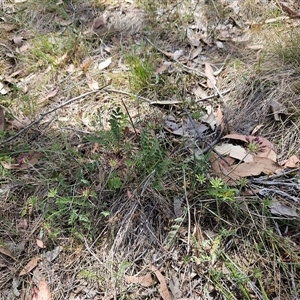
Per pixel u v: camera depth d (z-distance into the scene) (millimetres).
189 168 728
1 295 656
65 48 1024
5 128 874
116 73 970
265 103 856
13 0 1183
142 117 872
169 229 694
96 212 713
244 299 620
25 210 726
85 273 656
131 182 734
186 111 833
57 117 890
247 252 661
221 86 922
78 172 736
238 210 688
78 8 1152
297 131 802
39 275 670
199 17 1094
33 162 804
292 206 700
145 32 1064
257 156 756
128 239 690
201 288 638
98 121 872
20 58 1020
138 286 645
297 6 1094
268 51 960
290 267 638
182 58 1003
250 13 1090
